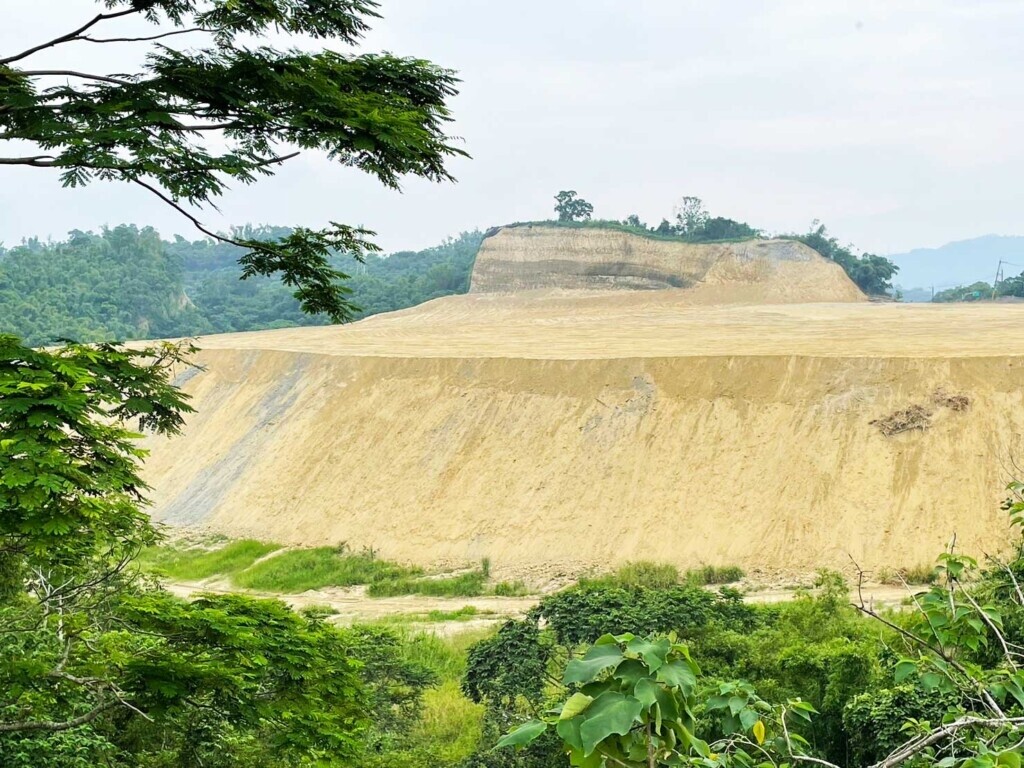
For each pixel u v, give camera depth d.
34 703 12.58
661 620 24.66
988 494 40.28
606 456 47.84
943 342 53.56
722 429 46.78
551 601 26.81
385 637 28.09
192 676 11.77
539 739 21.03
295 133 10.85
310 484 54.00
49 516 9.62
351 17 11.95
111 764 12.79
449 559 46.28
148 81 10.72
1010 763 4.59
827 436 44.50
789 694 19.64
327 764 12.24
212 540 53.12
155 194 10.51
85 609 13.09
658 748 3.87
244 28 11.49
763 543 41.78
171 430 12.45
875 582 38.69
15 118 10.50
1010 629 12.73
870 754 17.14
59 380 10.45
